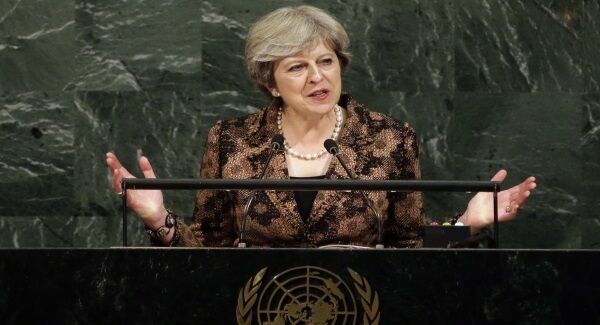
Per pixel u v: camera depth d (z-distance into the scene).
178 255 6.83
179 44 15.58
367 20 15.57
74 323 6.79
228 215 10.66
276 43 10.02
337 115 10.55
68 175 15.58
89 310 6.81
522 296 6.74
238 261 6.82
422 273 6.78
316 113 10.07
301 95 10.06
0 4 15.55
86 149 15.57
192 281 6.82
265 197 10.12
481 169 15.63
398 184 7.74
